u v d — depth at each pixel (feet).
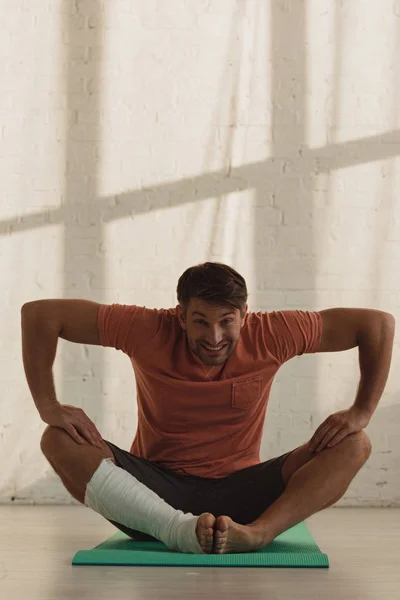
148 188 15.92
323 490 8.85
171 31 16.12
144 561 8.12
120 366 15.75
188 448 9.57
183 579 7.36
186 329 8.86
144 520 8.70
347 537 11.30
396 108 16.06
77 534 11.38
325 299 15.79
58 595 6.73
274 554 8.45
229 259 15.84
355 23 16.15
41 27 16.12
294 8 16.15
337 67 16.08
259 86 16.06
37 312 9.39
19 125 16.02
